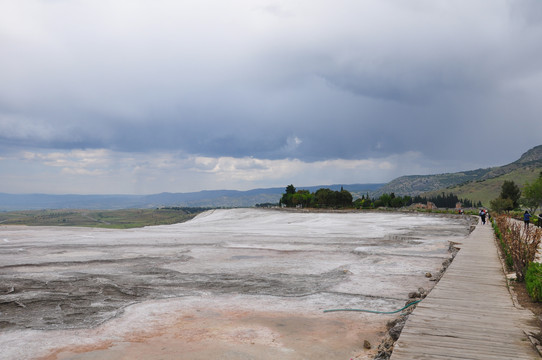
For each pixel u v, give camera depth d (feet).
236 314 28.35
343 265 52.03
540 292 25.61
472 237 81.92
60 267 49.49
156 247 71.51
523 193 282.36
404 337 18.75
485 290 30.07
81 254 61.57
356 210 260.21
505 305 25.27
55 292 35.50
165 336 23.39
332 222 165.17
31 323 26.12
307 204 336.08
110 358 19.85
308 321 26.55
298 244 77.36
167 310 29.43
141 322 26.32
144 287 37.93
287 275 44.73
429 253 64.49
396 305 30.99
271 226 144.77
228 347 21.38
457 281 33.88
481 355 16.39
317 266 51.26
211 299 33.04
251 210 278.05
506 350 17.01
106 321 26.53
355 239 88.22
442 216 211.41
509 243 43.75
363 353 20.48
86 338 23.07
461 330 19.85
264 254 63.00
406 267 50.55
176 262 54.19
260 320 26.78
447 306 24.98
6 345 21.90
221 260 56.34
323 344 21.93
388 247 72.74
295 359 19.71
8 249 67.36
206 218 250.98
